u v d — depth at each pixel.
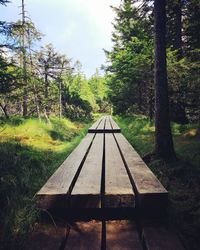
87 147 6.76
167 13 12.87
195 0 11.64
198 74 11.40
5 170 5.09
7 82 9.05
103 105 82.12
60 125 18.52
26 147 8.59
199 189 4.64
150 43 14.21
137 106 20.56
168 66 11.54
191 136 9.28
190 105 13.15
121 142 7.61
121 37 20.95
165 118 6.71
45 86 22.22
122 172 4.10
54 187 3.32
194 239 2.96
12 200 3.79
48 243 2.52
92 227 2.89
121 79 18.39
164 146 6.61
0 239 2.80
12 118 14.50
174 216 3.37
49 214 2.95
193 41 12.77
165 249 2.32
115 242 2.54
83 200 3.05
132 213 3.12
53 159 7.27
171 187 4.90
